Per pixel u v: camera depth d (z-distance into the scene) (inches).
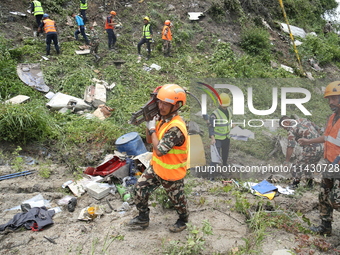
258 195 213.9
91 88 379.9
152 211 185.6
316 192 226.2
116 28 542.9
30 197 201.5
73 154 269.0
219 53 538.0
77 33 480.4
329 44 737.0
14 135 268.5
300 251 150.9
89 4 565.9
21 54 415.2
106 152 280.4
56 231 164.4
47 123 297.6
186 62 507.5
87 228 168.1
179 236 159.5
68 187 216.1
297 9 842.2
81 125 315.3
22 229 164.6
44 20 429.1
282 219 179.5
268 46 601.9
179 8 615.8
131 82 433.1
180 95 140.4
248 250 147.3
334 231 175.8
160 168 146.6
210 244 155.3
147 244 153.3
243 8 681.6
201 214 184.4
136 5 596.4
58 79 398.3
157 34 556.7
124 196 201.0
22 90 354.3
